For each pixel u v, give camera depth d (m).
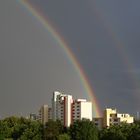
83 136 170.12
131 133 169.88
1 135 189.12
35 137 174.00
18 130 195.62
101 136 176.50
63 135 170.25
